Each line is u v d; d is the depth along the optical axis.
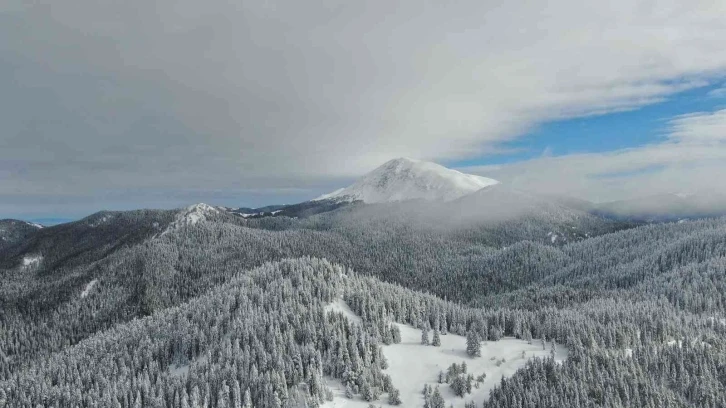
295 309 198.75
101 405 170.62
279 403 152.62
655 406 161.88
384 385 169.12
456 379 170.88
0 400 196.75
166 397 166.25
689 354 185.38
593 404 160.00
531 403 158.25
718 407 164.12
